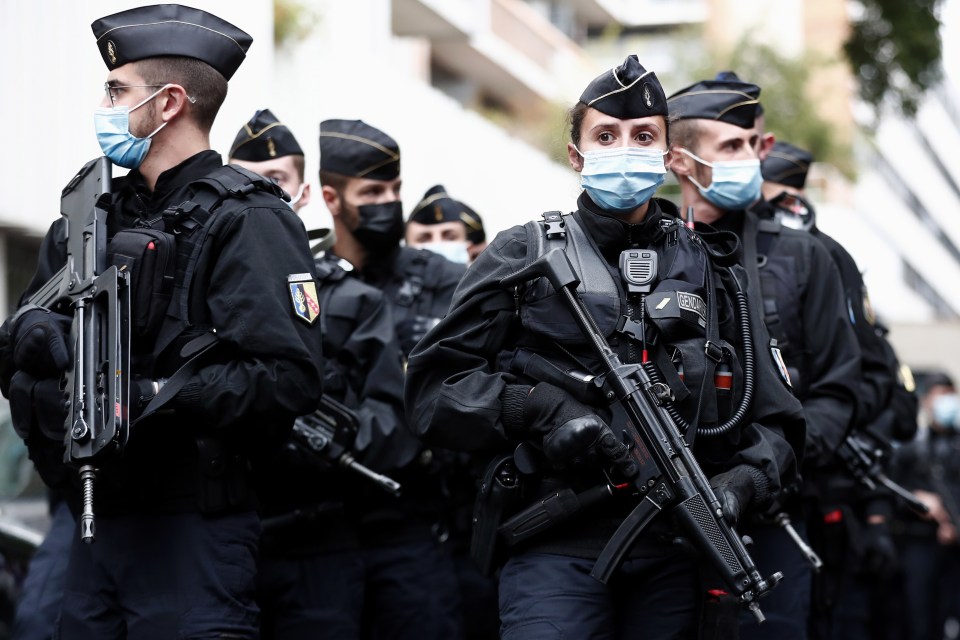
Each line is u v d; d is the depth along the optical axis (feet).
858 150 115.85
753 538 19.62
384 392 21.40
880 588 39.14
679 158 21.25
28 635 21.29
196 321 15.47
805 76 104.83
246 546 15.79
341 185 23.39
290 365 15.28
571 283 15.16
